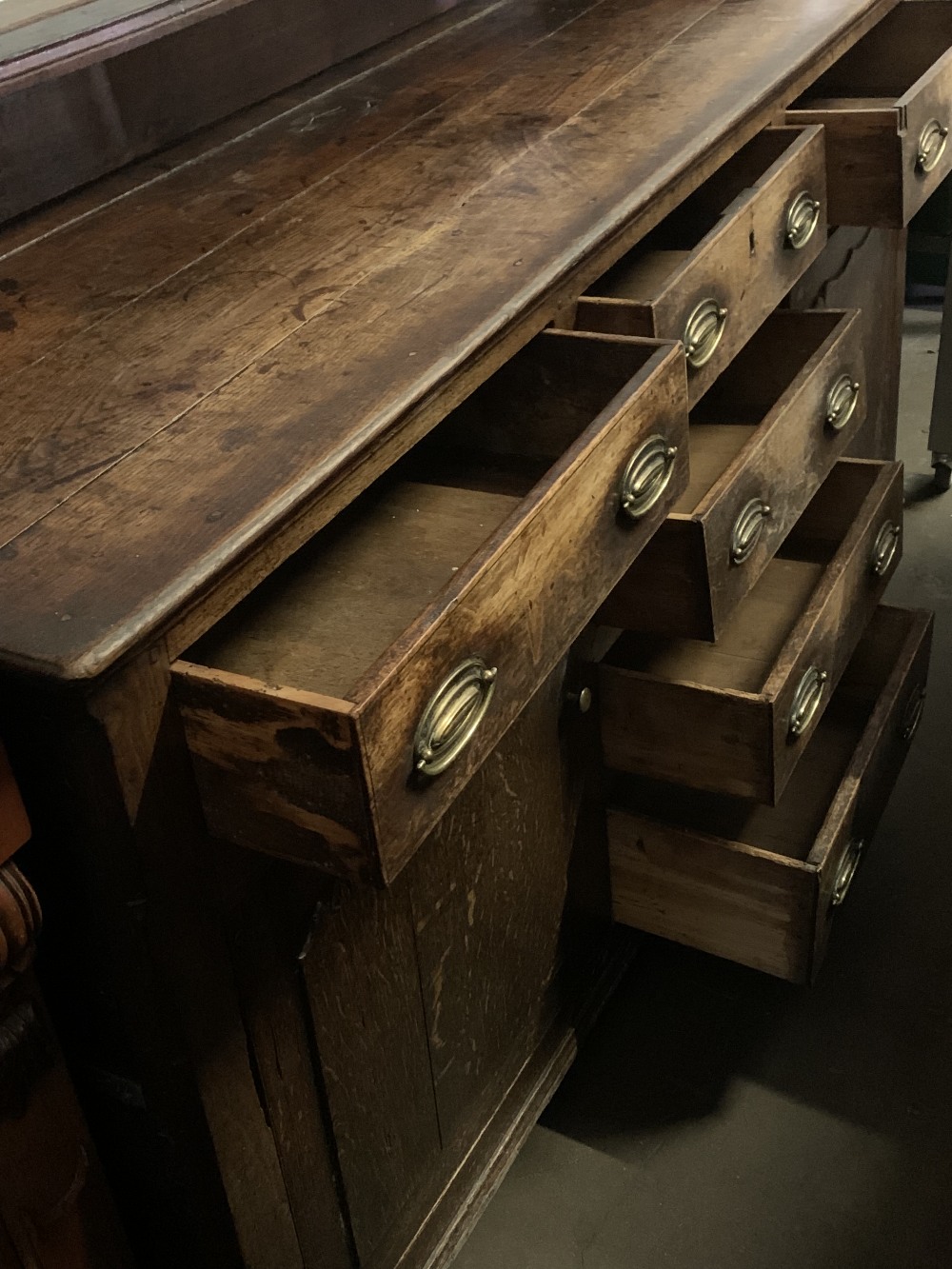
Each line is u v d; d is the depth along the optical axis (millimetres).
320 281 1022
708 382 1203
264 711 682
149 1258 1062
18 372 938
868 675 1639
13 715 705
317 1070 974
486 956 1196
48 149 1223
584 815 1324
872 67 1750
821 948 1352
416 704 708
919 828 1738
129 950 788
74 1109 873
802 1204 1307
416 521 1027
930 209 2244
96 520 752
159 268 1080
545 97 1374
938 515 2371
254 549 733
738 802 1475
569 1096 1443
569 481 849
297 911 897
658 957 1598
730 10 1592
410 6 1664
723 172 1430
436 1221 1227
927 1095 1404
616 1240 1292
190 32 1343
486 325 914
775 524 1269
